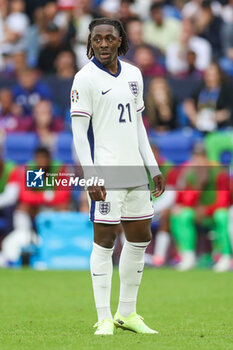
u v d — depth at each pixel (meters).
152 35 55.53
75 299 28.14
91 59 18.84
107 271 18.12
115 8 57.06
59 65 50.56
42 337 17.67
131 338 17.17
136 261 18.47
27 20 56.59
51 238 40.72
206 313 24.14
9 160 43.28
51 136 43.28
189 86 47.56
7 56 53.53
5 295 29.22
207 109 46.97
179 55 54.00
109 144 17.88
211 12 56.31
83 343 16.23
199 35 55.69
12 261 41.41
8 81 47.47
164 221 40.81
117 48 18.08
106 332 17.84
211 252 41.75
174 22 56.03
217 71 47.28
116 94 17.88
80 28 54.97
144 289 31.34
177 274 37.41
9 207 41.19
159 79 46.88
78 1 56.12
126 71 18.31
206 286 32.38
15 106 46.84
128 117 18.03
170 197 40.53
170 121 46.53
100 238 18.02
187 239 40.25
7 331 19.39
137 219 18.25
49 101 45.81
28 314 23.84
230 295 29.30
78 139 17.72
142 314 23.94
